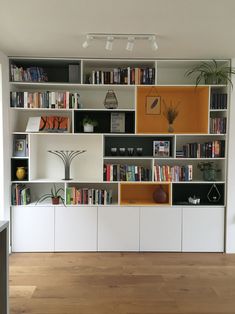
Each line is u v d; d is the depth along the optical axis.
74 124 3.97
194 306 2.60
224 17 2.57
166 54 3.61
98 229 3.89
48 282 3.04
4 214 3.64
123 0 2.27
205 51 3.49
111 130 4.10
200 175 4.18
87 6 2.38
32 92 3.90
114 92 4.15
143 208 3.88
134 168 3.90
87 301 2.68
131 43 3.03
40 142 4.20
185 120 4.20
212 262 3.59
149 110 4.18
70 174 4.21
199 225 3.90
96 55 3.66
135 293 2.82
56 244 3.88
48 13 2.51
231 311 2.52
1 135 3.56
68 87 3.96
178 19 2.61
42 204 3.90
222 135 3.95
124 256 3.77
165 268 3.40
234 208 3.87
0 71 3.52
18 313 2.48
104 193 3.90
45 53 3.60
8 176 3.75
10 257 3.71
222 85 3.81
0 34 2.98
